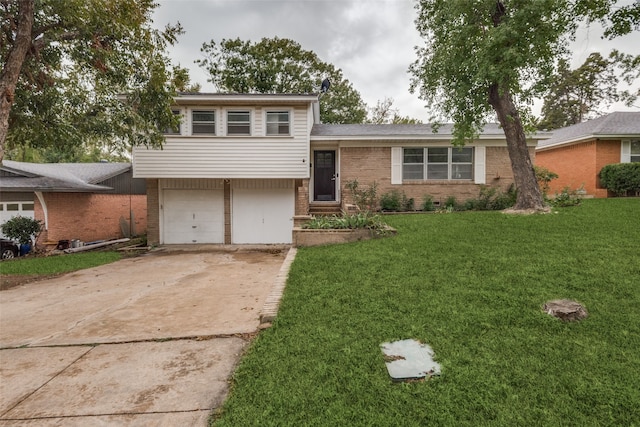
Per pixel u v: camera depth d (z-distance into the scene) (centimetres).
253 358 274
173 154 1150
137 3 765
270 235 1285
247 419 202
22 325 401
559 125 2920
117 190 1612
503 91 870
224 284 592
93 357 302
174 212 1265
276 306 388
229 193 1272
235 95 1110
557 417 194
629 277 408
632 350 262
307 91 2450
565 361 250
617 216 781
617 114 1566
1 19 681
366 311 360
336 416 201
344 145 1285
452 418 196
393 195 1248
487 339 288
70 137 864
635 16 852
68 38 744
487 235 675
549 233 657
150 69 854
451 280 439
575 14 838
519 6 781
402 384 229
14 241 1137
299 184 1262
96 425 206
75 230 1366
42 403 232
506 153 1273
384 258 569
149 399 233
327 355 272
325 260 593
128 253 1092
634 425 187
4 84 640
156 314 424
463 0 820
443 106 1065
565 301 345
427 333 304
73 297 536
